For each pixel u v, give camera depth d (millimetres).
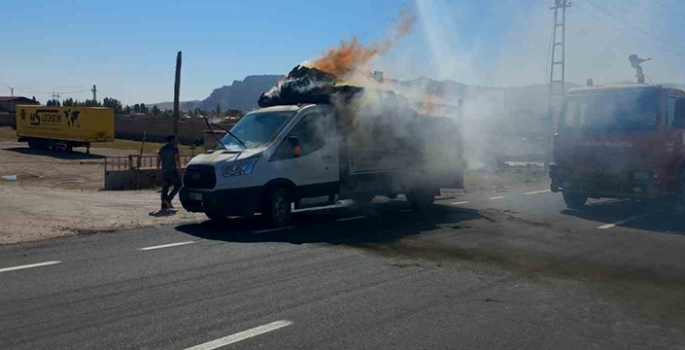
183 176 11727
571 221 13008
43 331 5812
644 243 10633
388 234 11148
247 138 12156
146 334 5750
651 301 7156
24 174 29609
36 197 16656
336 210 14352
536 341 5754
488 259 9195
